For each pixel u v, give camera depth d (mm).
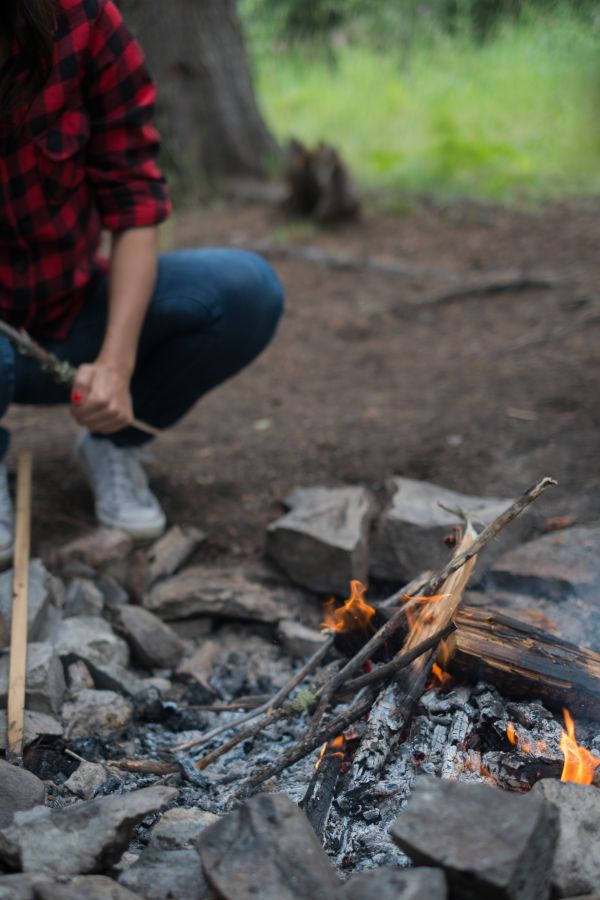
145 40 6293
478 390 3840
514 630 1984
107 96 2348
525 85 7918
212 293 2645
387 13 9883
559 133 7340
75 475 3240
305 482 3254
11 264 2461
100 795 1929
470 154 7152
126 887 1531
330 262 5535
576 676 1896
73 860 1542
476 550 1918
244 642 2676
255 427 3670
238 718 2086
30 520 2947
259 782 1854
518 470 3178
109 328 2453
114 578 2762
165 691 2438
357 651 2119
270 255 5695
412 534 2705
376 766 1820
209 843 1514
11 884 1469
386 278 5344
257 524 3051
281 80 9344
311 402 3891
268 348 4516
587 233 5730
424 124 7852
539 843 1437
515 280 4977
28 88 2104
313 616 2727
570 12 6793
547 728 1860
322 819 1771
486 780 1805
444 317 4777
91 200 2510
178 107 6457
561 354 4105
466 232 5949
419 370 4148
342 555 2676
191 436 3604
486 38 9031
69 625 2445
